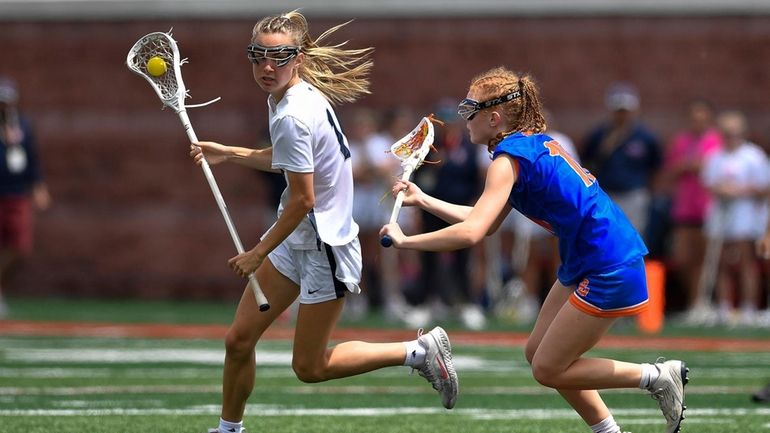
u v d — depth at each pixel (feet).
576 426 86.48
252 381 73.36
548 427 86.02
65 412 90.48
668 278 188.96
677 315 189.67
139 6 219.61
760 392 98.17
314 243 70.90
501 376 115.44
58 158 221.05
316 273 71.15
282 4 215.92
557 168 68.39
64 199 220.84
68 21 221.46
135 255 219.20
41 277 220.02
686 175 180.55
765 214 175.63
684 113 211.41
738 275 184.03
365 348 75.15
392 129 183.32
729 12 211.00
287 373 116.26
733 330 167.73
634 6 212.23
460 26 214.69
